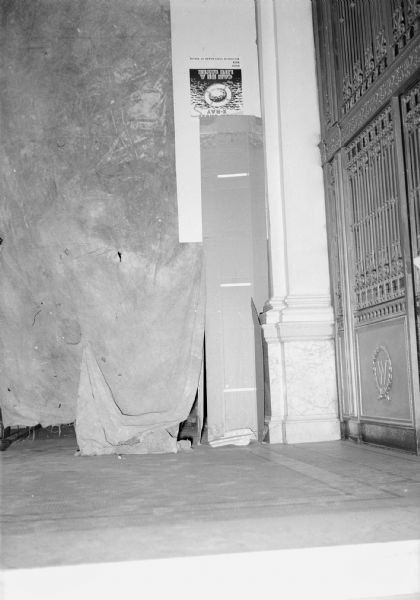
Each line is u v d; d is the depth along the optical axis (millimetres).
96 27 6301
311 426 5699
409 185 4621
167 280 5941
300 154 6113
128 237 6020
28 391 6090
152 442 5375
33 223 6117
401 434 4688
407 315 4531
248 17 6406
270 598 2088
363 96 5227
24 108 6234
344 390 5680
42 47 6293
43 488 3572
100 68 6250
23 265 6113
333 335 5863
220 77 6305
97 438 5418
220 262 6031
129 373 5809
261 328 5973
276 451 5055
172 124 6207
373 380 5145
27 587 1997
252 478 3658
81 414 5516
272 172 6133
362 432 5355
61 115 6211
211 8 6379
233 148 6195
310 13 6332
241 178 6156
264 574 2096
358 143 5410
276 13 6297
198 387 5848
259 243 6117
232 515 2645
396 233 4777
